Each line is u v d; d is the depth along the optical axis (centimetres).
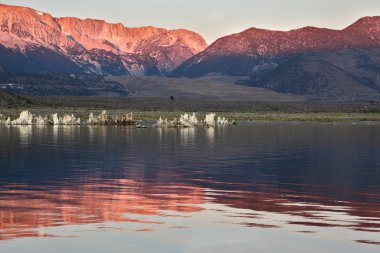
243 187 3572
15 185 3575
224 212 2805
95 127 11631
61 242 2250
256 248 2202
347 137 8750
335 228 2491
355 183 3759
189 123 12719
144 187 3553
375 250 2180
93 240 2286
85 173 4172
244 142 7475
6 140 7400
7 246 2194
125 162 4931
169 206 2945
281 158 5366
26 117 12988
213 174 4194
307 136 9000
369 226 2528
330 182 3797
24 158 5169
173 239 2312
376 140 8006
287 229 2469
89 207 2897
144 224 2541
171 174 4172
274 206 2953
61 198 3141
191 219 2644
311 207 2934
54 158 5191
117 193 3322
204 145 6881
